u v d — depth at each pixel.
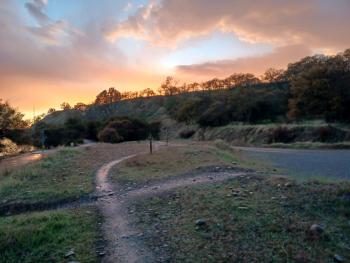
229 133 58.06
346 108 45.97
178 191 12.02
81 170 17.88
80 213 10.51
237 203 9.70
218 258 6.78
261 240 7.42
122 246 7.73
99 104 160.75
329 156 24.77
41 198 12.43
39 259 7.46
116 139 55.12
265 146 38.53
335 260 6.60
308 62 67.94
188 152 22.06
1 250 8.00
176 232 8.24
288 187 10.73
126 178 15.28
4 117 45.72
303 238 7.40
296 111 52.66
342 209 8.72
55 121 148.50
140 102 146.00
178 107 94.31
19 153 39.62
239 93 72.50
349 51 51.47
